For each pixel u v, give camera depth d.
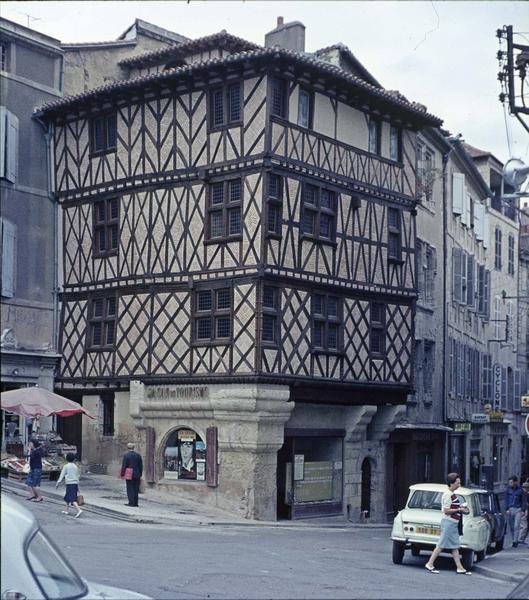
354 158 26.36
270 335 23.70
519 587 13.71
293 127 24.19
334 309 25.81
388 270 27.56
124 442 26.38
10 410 22.89
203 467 24.70
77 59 28.81
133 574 12.84
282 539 19.38
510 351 45.69
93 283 27.02
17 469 24.19
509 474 45.25
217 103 24.61
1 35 26.61
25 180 27.22
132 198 26.09
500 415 36.56
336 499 26.97
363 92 26.12
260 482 23.66
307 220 24.83
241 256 23.62
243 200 23.72
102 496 23.41
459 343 36.75
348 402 26.28
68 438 28.00
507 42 19.75
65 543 15.62
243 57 23.31
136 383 25.56
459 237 37.22
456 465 36.59
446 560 17.56
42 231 27.61
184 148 25.03
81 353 27.23
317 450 27.44
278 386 23.72
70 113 27.59
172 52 27.88
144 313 25.66
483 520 17.11
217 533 19.72
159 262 25.38
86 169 27.31
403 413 28.50
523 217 51.38
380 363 27.16
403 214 28.31
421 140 32.03
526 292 48.47
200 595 11.62
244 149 23.80
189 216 24.84
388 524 27.83
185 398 24.62
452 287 35.69
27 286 27.06
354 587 12.80
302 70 24.30
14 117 26.61
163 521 21.05
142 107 26.00
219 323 24.09
